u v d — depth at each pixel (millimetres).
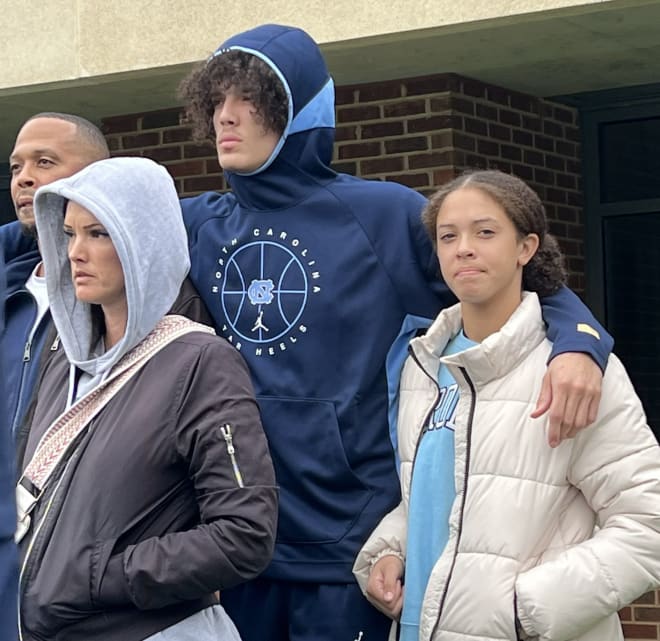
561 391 2648
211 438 2523
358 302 3117
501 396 2750
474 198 2812
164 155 6398
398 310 3139
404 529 2977
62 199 2812
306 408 3100
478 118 5906
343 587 3059
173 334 2664
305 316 3121
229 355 2635
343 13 4961
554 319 2824
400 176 5816
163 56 5312
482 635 2662
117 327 2740
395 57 5344
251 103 3092
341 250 3139
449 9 4766
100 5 5430
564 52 5340
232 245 3230
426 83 5758
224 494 2504
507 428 2721
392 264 3133
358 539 3066
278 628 3150
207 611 2600
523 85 6039
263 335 3154
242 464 2525
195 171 6324
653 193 6414
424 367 2967
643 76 5945
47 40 5555
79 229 2674
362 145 5898
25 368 3211
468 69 5645
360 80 5824
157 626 2512
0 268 1923
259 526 2500
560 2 4562
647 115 6391
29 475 2594
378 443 3111
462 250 2803
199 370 2580
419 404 2984
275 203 3199
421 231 3129
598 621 2658
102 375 2650
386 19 4879
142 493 2518
